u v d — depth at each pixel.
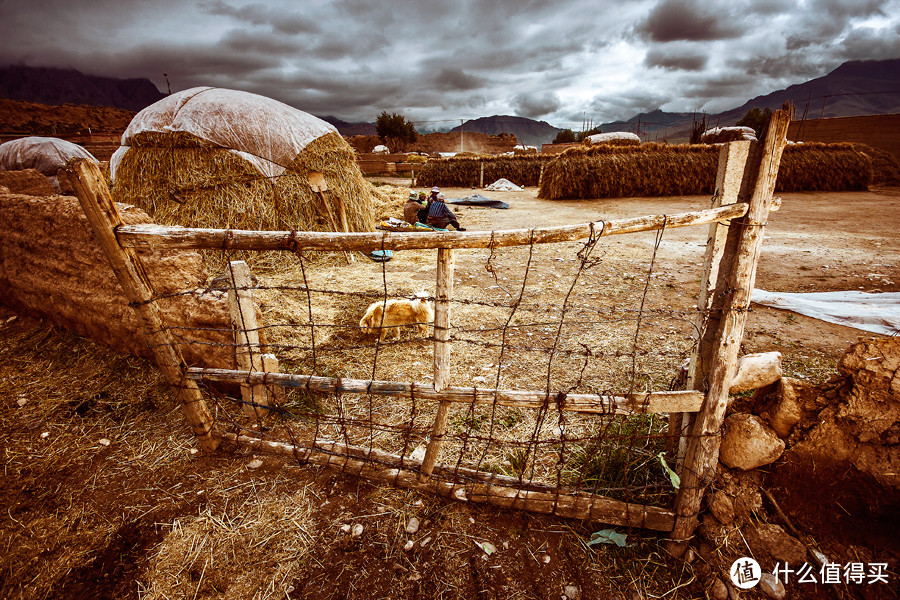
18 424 3.09
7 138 34.75
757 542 2.12
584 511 2.29
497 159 25.70
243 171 7.03
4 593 1.99
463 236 1.90
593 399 2.10
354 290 5.93
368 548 2.21
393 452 2.85
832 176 18.05
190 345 3.36
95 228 2.17
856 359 2.04
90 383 3.57
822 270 6.57
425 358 4.05
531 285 6.11
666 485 2.33
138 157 7.02
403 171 31.36
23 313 4.80
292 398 3.41
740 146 1.74
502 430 3.03
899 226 10.15
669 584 2.06
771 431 2.16
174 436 3.01
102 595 1.98
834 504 2.09
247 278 2.89
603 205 15.51
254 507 2.44
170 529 2.30
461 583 2.05
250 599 1.96
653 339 4.35
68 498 2.49
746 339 4.28
